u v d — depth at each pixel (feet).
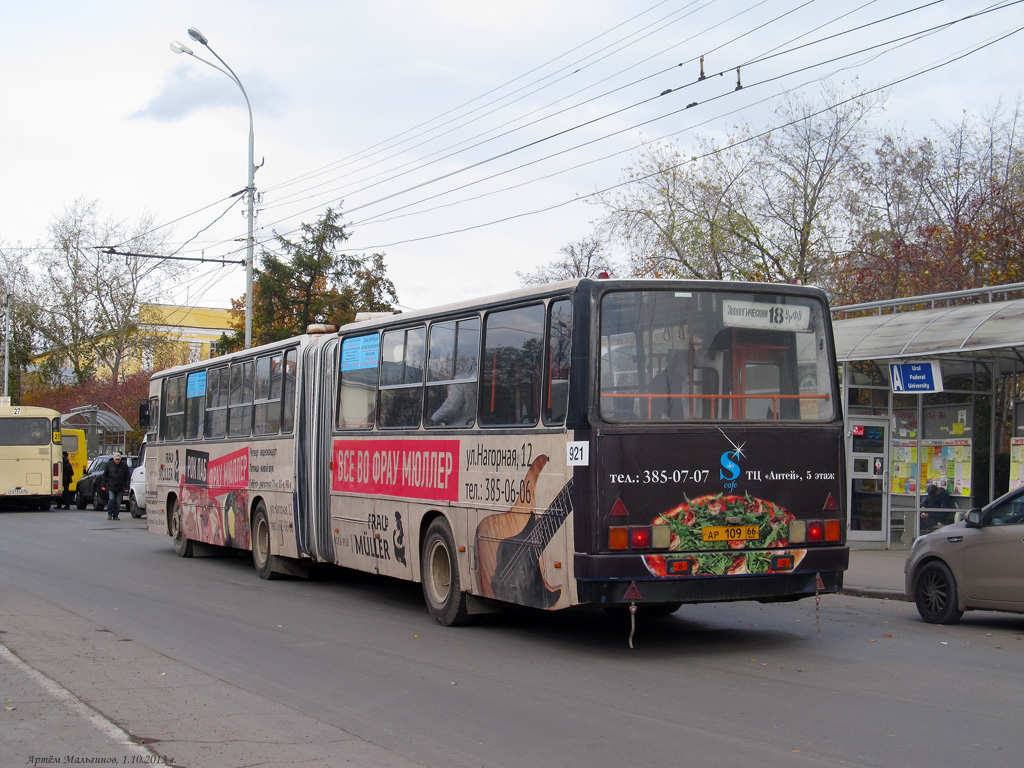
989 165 106.01
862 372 62.64
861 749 19.38
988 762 18.45
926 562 36.37
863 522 62.13
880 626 35.40
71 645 31.60
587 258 149.79
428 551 36.42
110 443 177.58
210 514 58.13
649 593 27.84
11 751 19.89
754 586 28.96
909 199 110.52
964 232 92.02
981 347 52.60
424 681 26.23
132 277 186.80
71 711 23.13
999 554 33.55
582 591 27.78
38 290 192.44
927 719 21.68
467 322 34.58
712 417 29.30
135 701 24.17
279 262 136.98
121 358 187.52
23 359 199.11
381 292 143.74
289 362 48.57
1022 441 56.70
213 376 59.00
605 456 27.91
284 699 24.35
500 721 22.03
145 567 55.83
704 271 121.80
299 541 46.55
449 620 34.99
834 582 30.19
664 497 28.30
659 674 26.89
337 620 36.99
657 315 29.25
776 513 29.45
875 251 107.24
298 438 46.96
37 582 47.75
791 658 29.07
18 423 108.27
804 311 31.04
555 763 18.86
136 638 32.91
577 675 26.84
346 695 24.72
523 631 34.32
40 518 100.83
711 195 122.93
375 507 40.24
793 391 30.48
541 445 29.91
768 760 18.74
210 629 34.76
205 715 22.79
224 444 56.34
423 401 37.01
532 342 30.91
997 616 38.17
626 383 28.58
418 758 19.29
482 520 32.89
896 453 63.31
